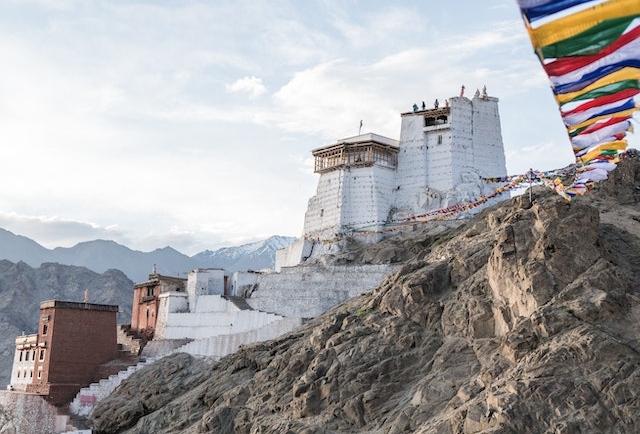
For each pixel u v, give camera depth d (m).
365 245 87.38
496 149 92.19
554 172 56.44
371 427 45.66
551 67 17.22
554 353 38.38
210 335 79.88
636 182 63.41
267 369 58.59
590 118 20.38
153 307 87.44
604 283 42.75
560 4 14.98
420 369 48.44
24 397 79.06
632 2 14.90
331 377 49.72
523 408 36.28
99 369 81.88
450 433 38.25
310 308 78.00
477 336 47.72
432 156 91.12
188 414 63.47
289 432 46.94
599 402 35.84
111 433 69.44
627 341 38.91
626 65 17.44
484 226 62.75
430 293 53.88
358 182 91.56
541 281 44.81
